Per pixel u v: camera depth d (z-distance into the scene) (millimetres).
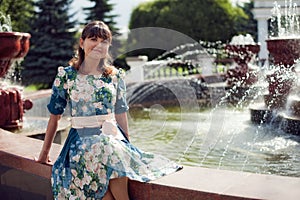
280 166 4250
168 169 2975
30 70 18562
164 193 2748
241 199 2479
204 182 2752
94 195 2887
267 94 6367
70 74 3045
